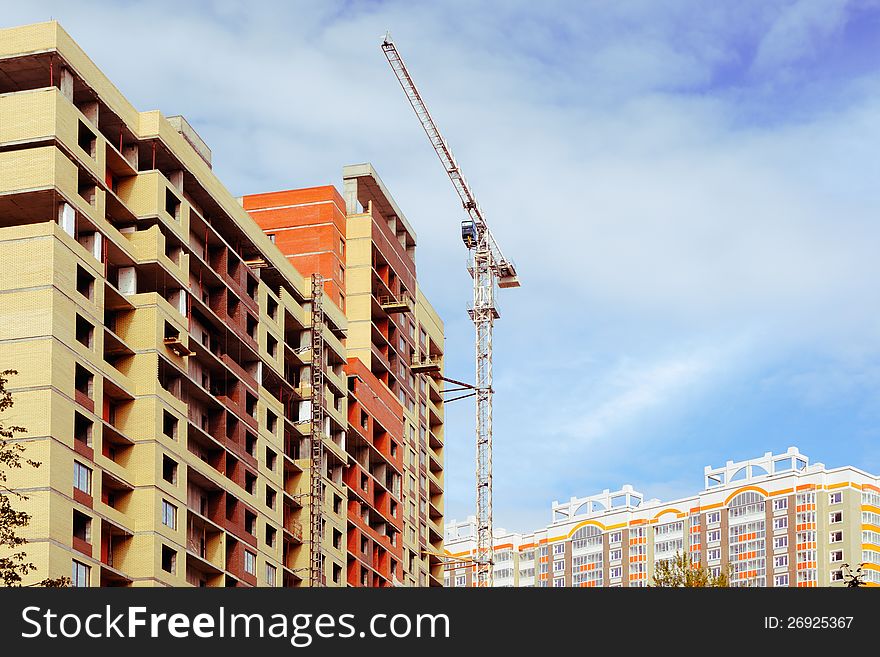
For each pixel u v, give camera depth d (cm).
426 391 18788
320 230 15938
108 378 10269
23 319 9625
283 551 13412
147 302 10838
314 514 13638
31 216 10244
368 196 17550
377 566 15775
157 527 10419
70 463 9550
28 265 9738
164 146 11569
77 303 9956
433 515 18825
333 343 14600
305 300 14450
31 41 10544
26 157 10106
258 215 16075
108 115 11175
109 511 10025
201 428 11744
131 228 11250
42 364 9506
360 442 15525
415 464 17700
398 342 17438
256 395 12662
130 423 10600
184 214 11631
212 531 11569
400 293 17725
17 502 9225
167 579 10481
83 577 9525
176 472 10850
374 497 16025
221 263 12369
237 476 12031
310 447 13888
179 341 11006
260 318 13000
